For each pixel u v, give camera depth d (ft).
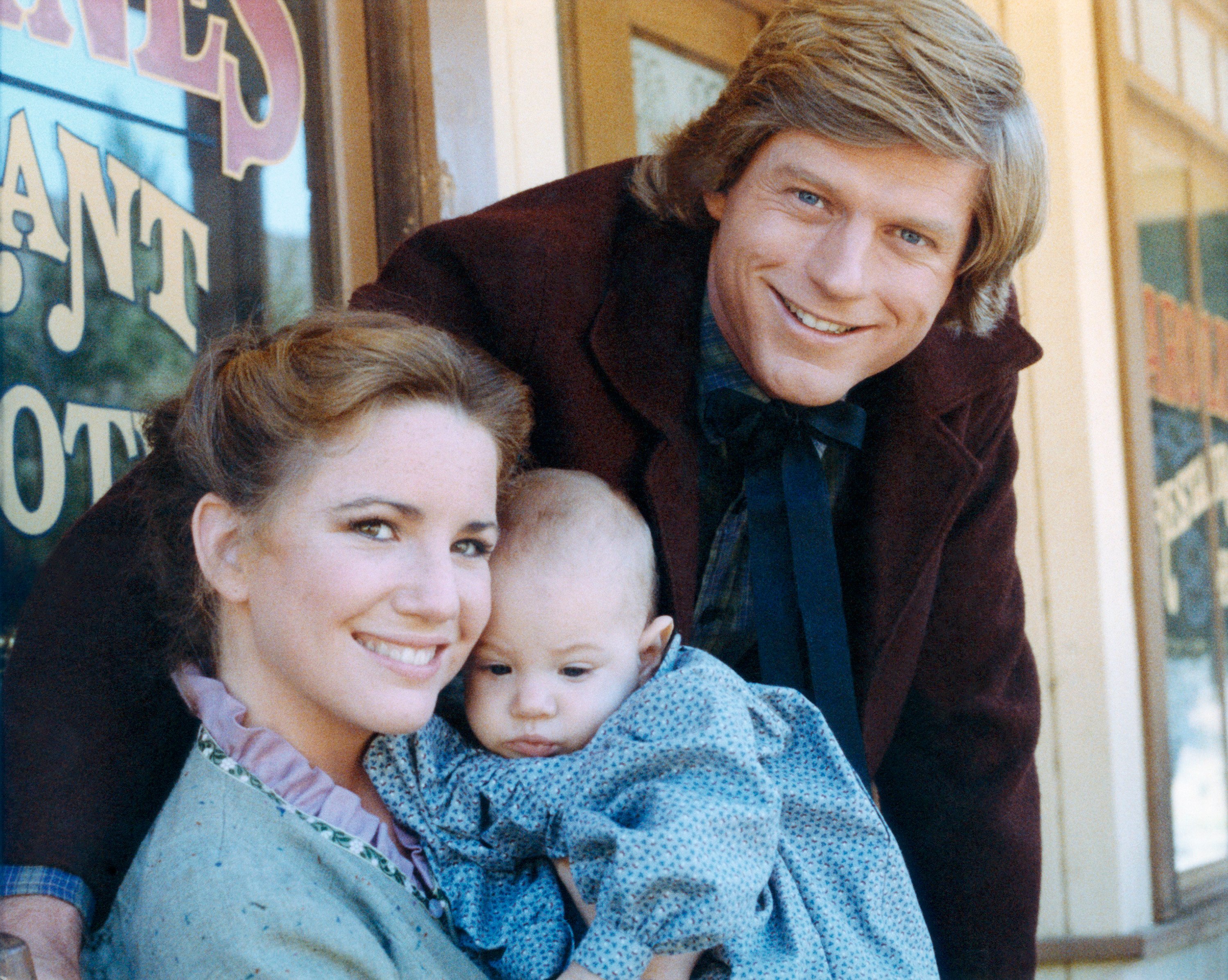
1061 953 9.47
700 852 3.18
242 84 5.82
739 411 4.45
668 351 4.51
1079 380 9.64
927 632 5.26
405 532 3.19
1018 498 9.76
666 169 4.65
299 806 3.21
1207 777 11.03
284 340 3.34
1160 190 11.02
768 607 4.43
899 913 3.82
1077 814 9.61
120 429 5.27
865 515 4.84
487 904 3.51
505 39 7.13
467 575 3.33
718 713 3.48
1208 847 10.96
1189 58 11.57
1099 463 9.73
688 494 4.44
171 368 5.50
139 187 5.39
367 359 3.22
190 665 3.49
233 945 2.85
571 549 3.80
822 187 4.04
